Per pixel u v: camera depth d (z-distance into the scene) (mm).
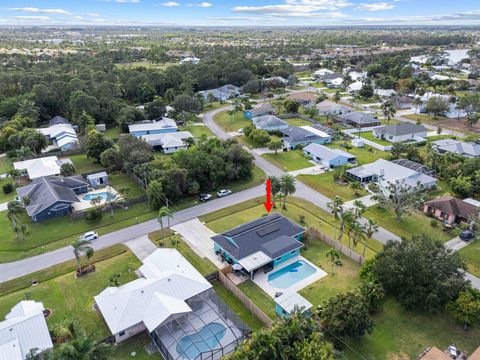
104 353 36031
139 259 62156
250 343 38875
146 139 117188
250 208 79688
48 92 146875
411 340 45719
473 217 68250
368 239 67375
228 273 58688
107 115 142625
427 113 157875
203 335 44469
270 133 131125
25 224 73812
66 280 57188
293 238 64062
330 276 57844
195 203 82125
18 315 46656
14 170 92500
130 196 84750
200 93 181750
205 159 87500
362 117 141000
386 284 51031
